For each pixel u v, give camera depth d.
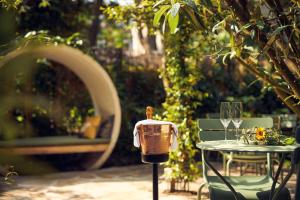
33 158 8.58
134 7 6.58
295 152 2.93
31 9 9.30
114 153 8.87
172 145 3.84
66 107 9.80
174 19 3.31
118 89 9.04
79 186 6.61
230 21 3.73
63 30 9.82
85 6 10.12
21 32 9.21
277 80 4.30
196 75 6.16
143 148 3.74
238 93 9.40
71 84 9.80
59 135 9.70
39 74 9.52
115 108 7.90
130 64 9.56
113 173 7.77
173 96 6.18
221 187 4.08
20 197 5.83
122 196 5.93
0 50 7.40
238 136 3.93
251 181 4.30
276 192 3.55
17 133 9.18
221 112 3.96
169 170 6.11
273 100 9.39
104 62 9.39
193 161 6.07
